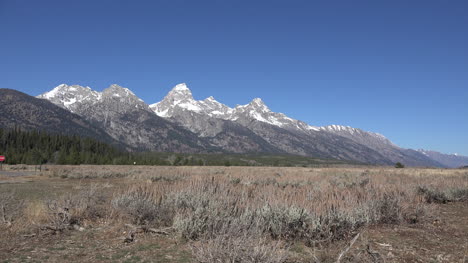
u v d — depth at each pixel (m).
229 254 4.50
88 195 9.59
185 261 5.23
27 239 6.54
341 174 28.91
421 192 14.11
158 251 5.78
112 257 5.45
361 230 7.54
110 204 9.17
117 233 6.96
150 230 7.06
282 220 6.85
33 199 11.90
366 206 8.49
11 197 9.78
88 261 5.24
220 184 10.04
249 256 4.52
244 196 8.98
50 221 7.61
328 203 7.73
